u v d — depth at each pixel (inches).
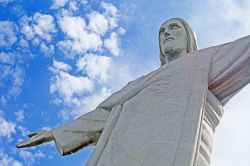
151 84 845.2
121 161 735.7
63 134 882.8
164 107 778.8
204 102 785.6
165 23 990.4
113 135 794.2
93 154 781.3
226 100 861.8
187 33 971.3
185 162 688.4
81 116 900.6
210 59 856.3
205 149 768.3
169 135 730.2
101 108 893.8
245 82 844.6
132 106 821.2
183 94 790.5
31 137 899.4
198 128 738.8
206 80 818.8
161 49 974.4
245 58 831.1
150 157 707.4
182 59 870.4
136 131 764.6
